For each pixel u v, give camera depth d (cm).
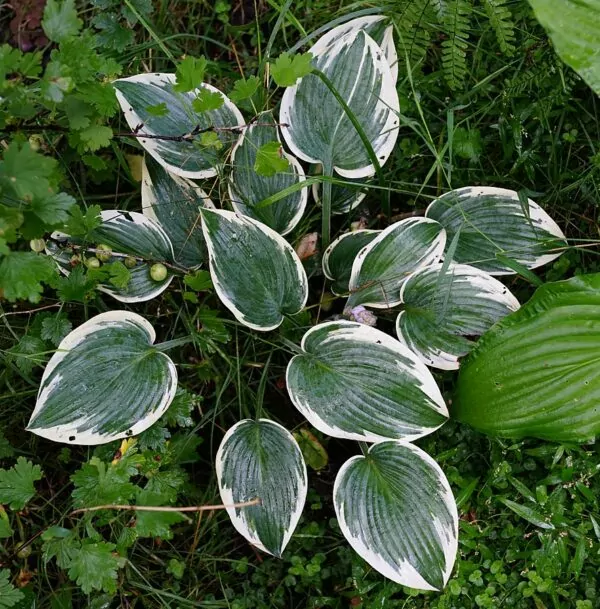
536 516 77
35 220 61
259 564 82
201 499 82
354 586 78
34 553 81
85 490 66
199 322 83
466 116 90
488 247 82
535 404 72
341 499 74
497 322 74
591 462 78
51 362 74
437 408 74
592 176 86
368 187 81
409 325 79
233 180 81
